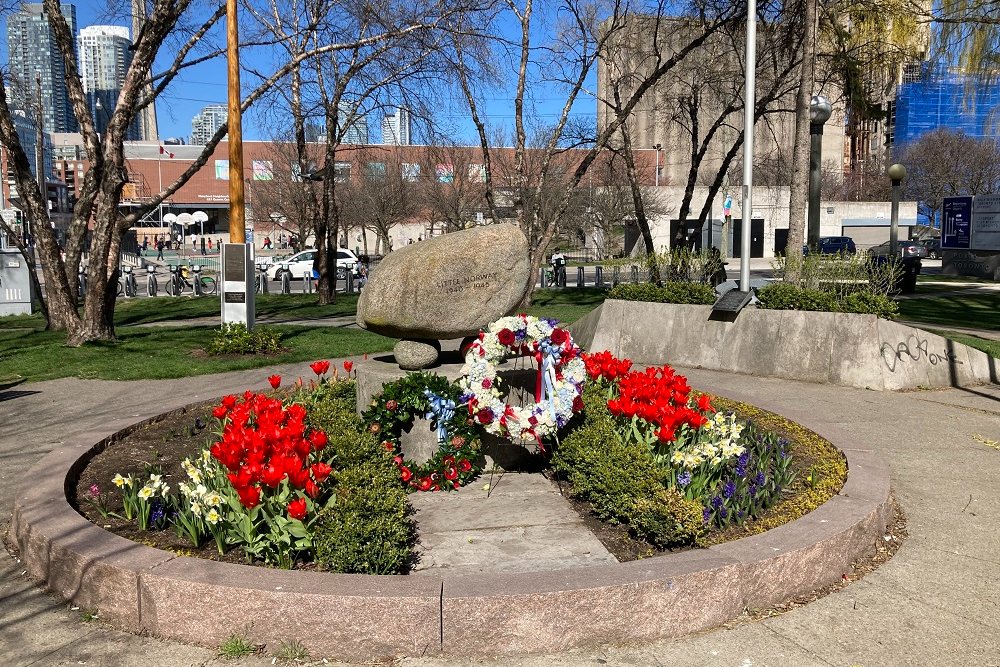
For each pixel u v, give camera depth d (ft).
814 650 12.57
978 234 100.27
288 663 12.17
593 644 12.59
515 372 20.80
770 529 15.51
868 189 197.77
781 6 57.88
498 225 22.16
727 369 37.14
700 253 46.37
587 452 17.70
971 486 20.79
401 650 12.26
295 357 40.73
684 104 78.18
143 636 12.94
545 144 132.16
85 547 14.14
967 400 31.24
